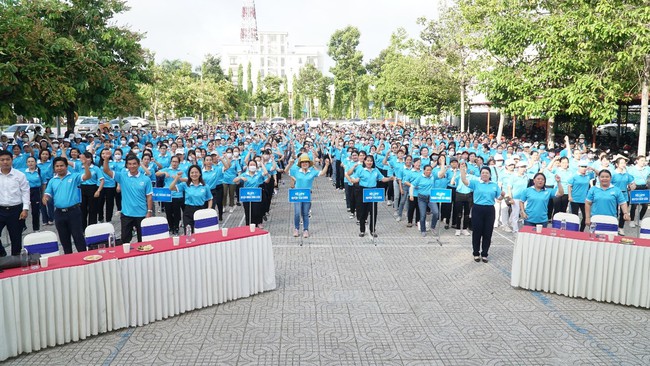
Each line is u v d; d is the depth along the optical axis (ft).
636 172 44.06
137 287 22.68
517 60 66.03
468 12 76.48
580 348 21.06
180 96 145.07
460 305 25.72
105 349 20.56
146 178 30.71
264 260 27.32
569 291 26.78
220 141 67.26
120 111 69.72
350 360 19.84
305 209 39.83
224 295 25.75
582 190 38.32
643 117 53.11
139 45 72.54
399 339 21.75
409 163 44.09
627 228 44.27
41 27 54.34
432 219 41.42
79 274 21.02
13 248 30.71
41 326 20.22
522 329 22.88
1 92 47.91
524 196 31.53
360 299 26.48
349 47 235.20
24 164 45.57
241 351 20.54
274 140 69.31
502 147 56.90
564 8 56.13
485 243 33.32
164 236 27.50
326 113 259.60
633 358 20.24
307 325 23.12
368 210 40.83
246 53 403.13
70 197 29.81
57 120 91.15
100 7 68.80
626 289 25.34
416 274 30.81
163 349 20.66
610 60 53.31
